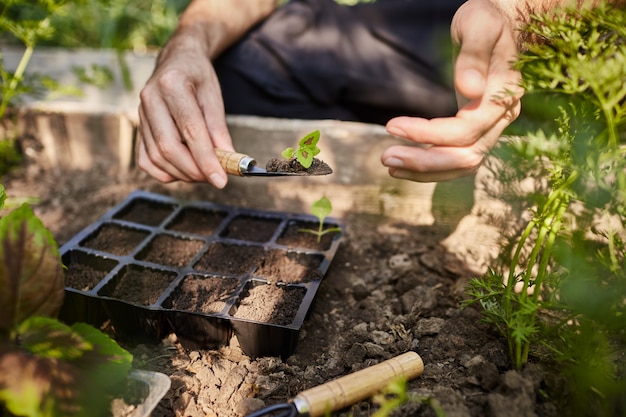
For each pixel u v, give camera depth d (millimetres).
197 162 1471
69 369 979
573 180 1153
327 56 2037
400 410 1146
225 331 1359
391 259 1734
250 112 2090
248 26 2045
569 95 1338
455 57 1417
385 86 2008
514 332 1140
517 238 1728
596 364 1114
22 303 995
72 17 3291
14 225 991
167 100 1515
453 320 1438
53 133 2174
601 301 1084
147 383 1107
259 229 1776
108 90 2525
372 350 1328
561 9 1161
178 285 1475
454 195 1860
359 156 1929
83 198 2059
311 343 1420
